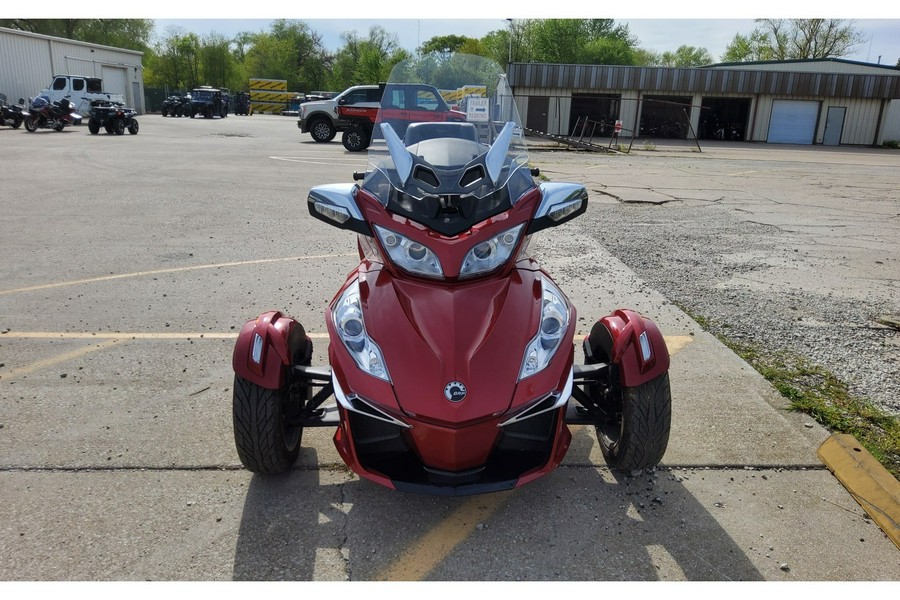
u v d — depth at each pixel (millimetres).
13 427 3977
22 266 7488
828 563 2918
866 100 41938
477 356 2832
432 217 2963
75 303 6250
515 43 76625
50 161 17641
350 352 3010
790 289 7078
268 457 3240
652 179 17391
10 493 3330
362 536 3057
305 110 26344
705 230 10289
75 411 4188
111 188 13148
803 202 13617
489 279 3123
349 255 8203
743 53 79125
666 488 3461
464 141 3463
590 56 74812
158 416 4145
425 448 2809
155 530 3068
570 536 3074
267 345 3199
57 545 2953
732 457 3758
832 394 4527
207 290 6699
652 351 3227
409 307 2984
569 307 3377
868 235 10094
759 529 3141
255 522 3139
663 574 2834
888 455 3742
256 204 11695
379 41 91438
